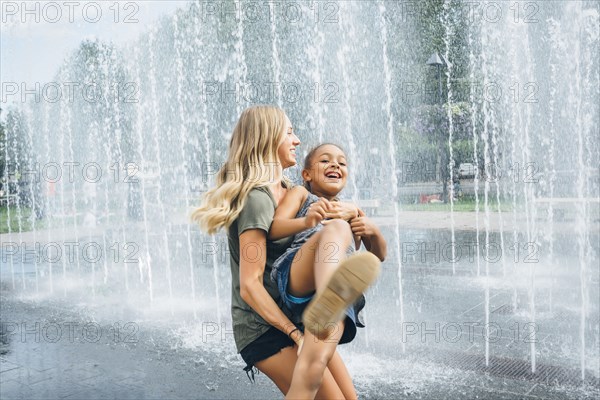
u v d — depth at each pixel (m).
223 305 7.26
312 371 2.13
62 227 16.05
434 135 20.58
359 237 2.66
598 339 5.34
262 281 2.45
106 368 4.84
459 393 4.09
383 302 6.94
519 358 4.84
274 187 2.56
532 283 7.41
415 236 11.93
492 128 16.95
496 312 6.39
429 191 21.11
